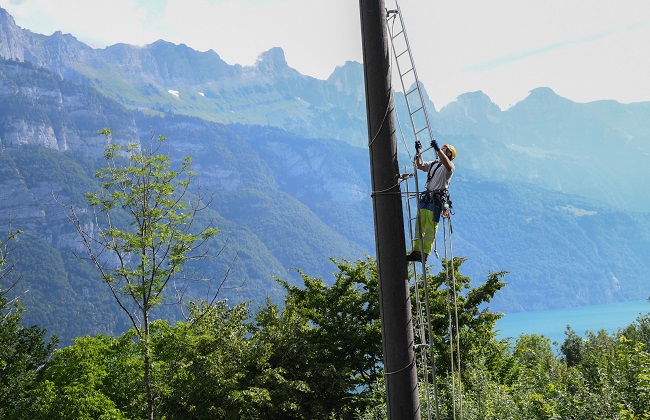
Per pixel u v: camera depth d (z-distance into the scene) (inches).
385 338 368.5
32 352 1141.7
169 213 895.1
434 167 422.0
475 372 793.6
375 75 379.6
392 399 363.9
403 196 383.2
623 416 598.5
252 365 1100.5
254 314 1217.4
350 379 1167.0
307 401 1107.3
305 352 1135.6
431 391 714.2
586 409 638.5
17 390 1018.7
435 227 414.3
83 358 993.5
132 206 895.1
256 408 1066.1
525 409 693.9
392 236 371.2
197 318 1009.5
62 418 925.2
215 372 986.1
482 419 669.3
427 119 410.3
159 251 900.0
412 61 384.2
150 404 882.1
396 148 381.7
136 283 894.4
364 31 382.6
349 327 1240.8
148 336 878.4
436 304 1208.2
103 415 918.4
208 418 983.0
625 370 697.0
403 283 370.3
